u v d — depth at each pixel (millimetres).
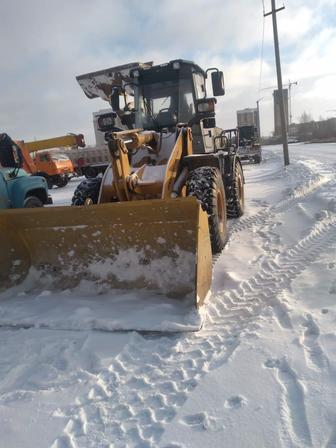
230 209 6762
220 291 3727
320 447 1774
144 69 5602
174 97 5559
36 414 2262
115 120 5434
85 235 3730
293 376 2291
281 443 1828
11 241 3971
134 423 2121
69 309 3471
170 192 4320
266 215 7012
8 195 7164
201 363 2594
